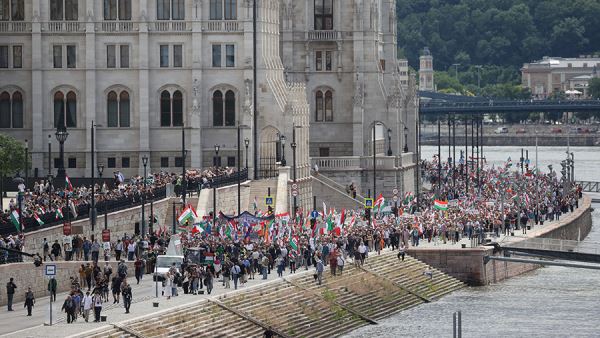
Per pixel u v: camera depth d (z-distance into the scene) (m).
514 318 174.25
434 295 190.12
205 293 157.88
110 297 154.62
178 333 143.12
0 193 188.50
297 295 167.38
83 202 188.50
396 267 192.38
